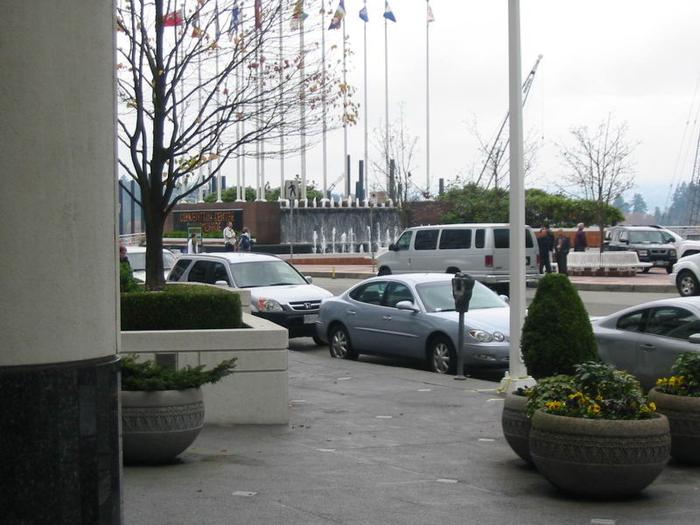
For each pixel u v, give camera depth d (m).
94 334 4.73
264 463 9.41
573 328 10.41
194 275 22.30
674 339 13.16
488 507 7.78
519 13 13.45
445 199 54.97
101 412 4.71
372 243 55.78
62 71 4.62
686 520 7.42
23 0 4.52
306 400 13.49
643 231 43.22
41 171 4.56
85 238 4.70
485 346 15.75
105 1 4.80
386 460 9.61
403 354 17.23
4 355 4.50
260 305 20.38
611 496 7.99
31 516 4.48
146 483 8.48
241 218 55.00
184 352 11.43
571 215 64.06
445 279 17.75
